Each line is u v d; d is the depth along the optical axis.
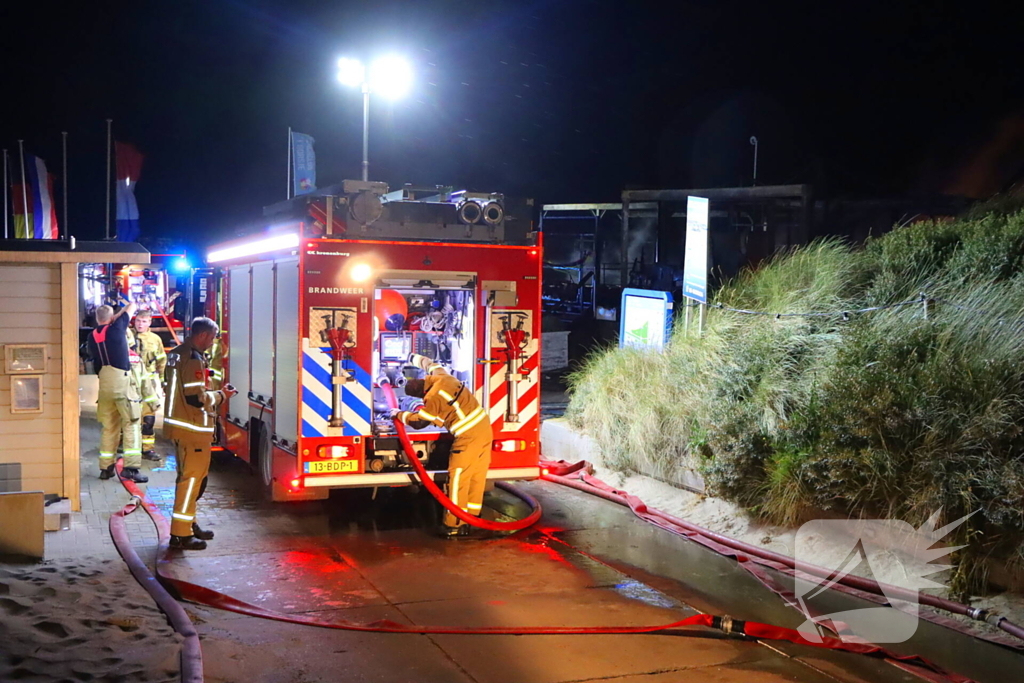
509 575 6.08
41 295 7.07
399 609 5.32
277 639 4.76
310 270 6.89
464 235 7.40
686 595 5.75
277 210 8.05
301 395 6.91
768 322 8.73
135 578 5.52
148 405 9.51
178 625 4.71
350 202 6.96
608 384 9.60
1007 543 5.41
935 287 8.36
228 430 9.43
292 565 6.17
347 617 5.15
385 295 7.26
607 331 19.92
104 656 4.20
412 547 6.73
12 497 5.71
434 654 4.62
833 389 6.81
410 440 7.19
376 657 4.55
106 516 7.15
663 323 10.48
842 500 6.49
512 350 7.50
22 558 5.72
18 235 17.58
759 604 5.61
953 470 5.84
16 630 4.42
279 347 7.40
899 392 6.39
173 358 6.62
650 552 6.74
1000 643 4.95
